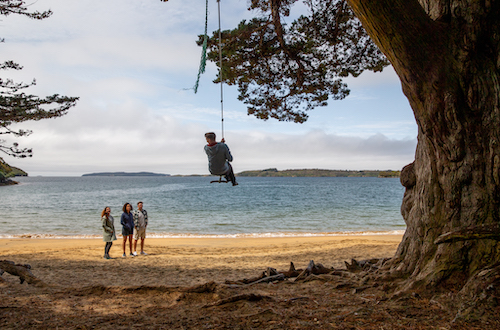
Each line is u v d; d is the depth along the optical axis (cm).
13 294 515
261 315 378
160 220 2475
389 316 353
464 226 378
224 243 1437
